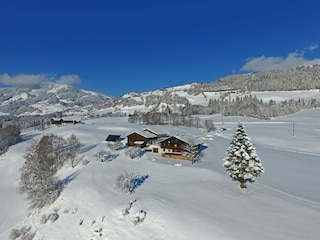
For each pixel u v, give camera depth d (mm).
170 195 42125
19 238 39438
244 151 44031
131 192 45000
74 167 63344
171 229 32594
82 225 38406
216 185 46875
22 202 51094
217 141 95562
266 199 40594
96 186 49000
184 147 67562
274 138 106438
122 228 35438
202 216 34562
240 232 30641
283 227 31641
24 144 96875
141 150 75625
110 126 139500
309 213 35438
